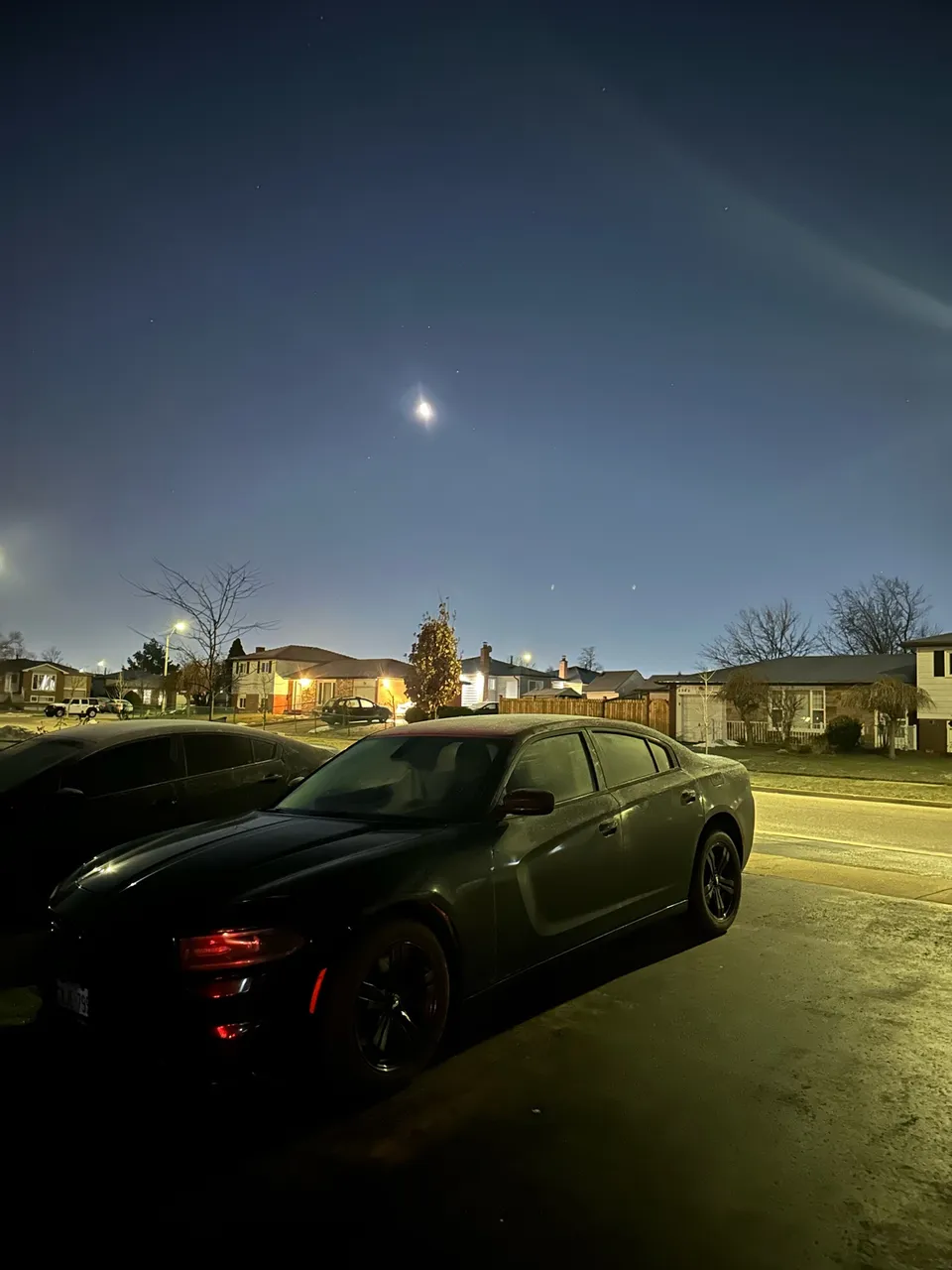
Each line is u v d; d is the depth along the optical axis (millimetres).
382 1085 3246
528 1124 3092
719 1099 3279
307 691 61469
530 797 3990
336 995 3143
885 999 4371
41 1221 2531
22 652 85812
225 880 3379
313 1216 2543
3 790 5992
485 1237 2432
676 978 4688
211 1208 2592
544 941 4113
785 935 5570
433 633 33375
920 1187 2695
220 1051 2990
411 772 4566
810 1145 2943
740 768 6141
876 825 13273
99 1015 3188
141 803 6398
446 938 3629
